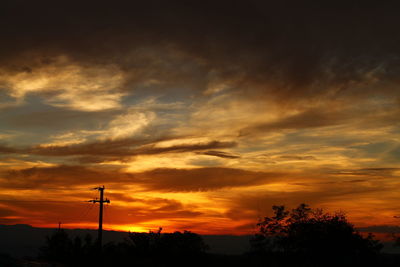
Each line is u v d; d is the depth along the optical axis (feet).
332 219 111.96
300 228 110.52
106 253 131.54
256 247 113.91
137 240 144.46
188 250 140.77
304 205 114.01
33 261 100.68
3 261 88.94
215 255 153.17
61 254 122.62
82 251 125.80
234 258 143.43
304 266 108.78
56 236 126.82
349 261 110.11
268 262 111.96
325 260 108.47
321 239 108.06
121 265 123.95
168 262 138.31
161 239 145.07
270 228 114.01
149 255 140.67
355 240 108.58
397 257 118.01
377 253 111.14
